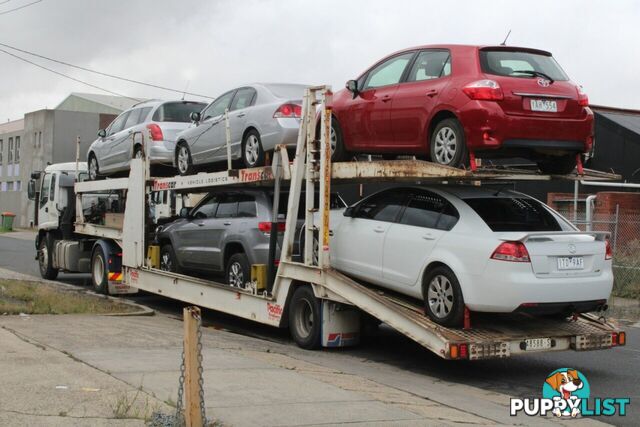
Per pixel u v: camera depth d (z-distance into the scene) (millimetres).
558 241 8461
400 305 9359
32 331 10227
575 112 9180
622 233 20969
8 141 62438
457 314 8594
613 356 10875
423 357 10469
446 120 9023
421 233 9195
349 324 10594
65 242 18734
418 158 10109
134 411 6270
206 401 6883
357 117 10414
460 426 6594
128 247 15492
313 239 10609
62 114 53688
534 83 8961
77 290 17516
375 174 9531
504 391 8586
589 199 18531
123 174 17531
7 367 7734
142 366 8164
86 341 9672
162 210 16781
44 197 20031
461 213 8906
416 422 6539
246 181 11750
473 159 8688
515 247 8227
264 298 11320
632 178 23875
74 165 20062
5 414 6074
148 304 15992
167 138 15094
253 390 7402
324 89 10156
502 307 8266
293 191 10867
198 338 5871
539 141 8867
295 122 11547
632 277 17891
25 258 27156
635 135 23750
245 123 12312
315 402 7047
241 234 12086
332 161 10945
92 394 6797
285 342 11539
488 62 9039
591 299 8641
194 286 13188
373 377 8953
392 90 9930
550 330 9047
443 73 9312
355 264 10242
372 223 10055
